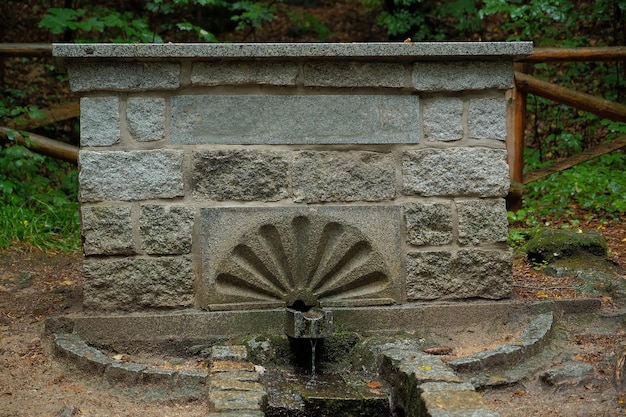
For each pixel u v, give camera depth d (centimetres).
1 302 532
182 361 456
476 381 414
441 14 1080
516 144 776
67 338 455
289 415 405
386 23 1081
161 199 468
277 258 475
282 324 473
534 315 491
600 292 535
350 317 479
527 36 933
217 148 470
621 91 967
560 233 612
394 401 414
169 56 454
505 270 495
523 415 381
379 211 481
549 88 773
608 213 754
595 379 420
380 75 478
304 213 473
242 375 409
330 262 476
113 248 464
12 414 378
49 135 866
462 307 488
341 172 479
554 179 816
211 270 469
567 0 944
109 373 421
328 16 1215
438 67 481
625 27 988
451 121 486
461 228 488
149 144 467
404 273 486
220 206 470
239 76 468
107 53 451
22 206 713
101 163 463
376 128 481
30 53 759
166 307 470
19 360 444
